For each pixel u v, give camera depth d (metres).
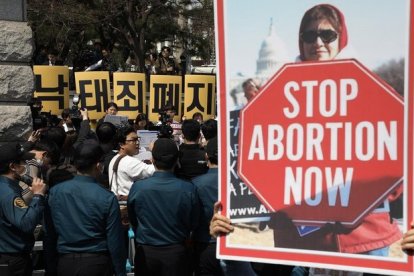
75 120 12.02
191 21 29.34
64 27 23.80
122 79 12.38
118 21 25.66
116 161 6.68
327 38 2.71
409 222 2.56
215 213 2.99
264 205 2.86
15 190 5.02
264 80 2.87
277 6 2.83
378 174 2.61
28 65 8.12
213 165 5.48
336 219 2.69
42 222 5.77
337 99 2.69
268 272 3.94
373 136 2.62
